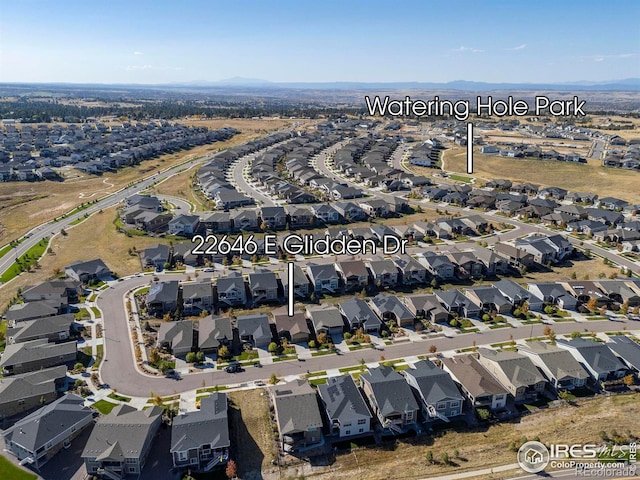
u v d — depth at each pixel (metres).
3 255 96.69
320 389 53.31
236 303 76.56
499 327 69.88
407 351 63.84
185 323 66.50
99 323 70.00
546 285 78.25
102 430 45.56
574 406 53.09
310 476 43.53
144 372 58.88
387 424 49.25
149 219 109.44
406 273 84.19
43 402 52.78
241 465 44.81
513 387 53.84
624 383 56.72
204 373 58.94
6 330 66.31
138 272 87.88
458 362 58.22
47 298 74.75
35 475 43.72
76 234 108.94
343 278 83.00
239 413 51.78
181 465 44.69
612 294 76.81
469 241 104.75
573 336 66.44
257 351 63.69
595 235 105.81
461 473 43.31
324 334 65.44
